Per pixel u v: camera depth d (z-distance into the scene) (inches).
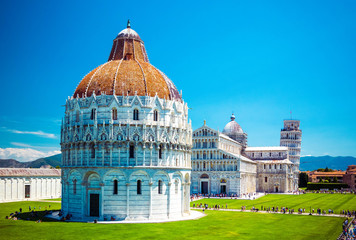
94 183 3969.0
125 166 3895.2
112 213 3865.7
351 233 3223.4
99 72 4416.8
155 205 3976.4
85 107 4141.2
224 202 6259.8
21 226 3408.0
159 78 4498.0
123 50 4773.6
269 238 3002.0
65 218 3895.2
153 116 4141.2
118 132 3971.5
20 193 6402.6
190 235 3061.0
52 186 7140.8
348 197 7578.7
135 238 2898.6
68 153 4239.7
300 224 3794.3
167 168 4062.5
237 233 3198.8
